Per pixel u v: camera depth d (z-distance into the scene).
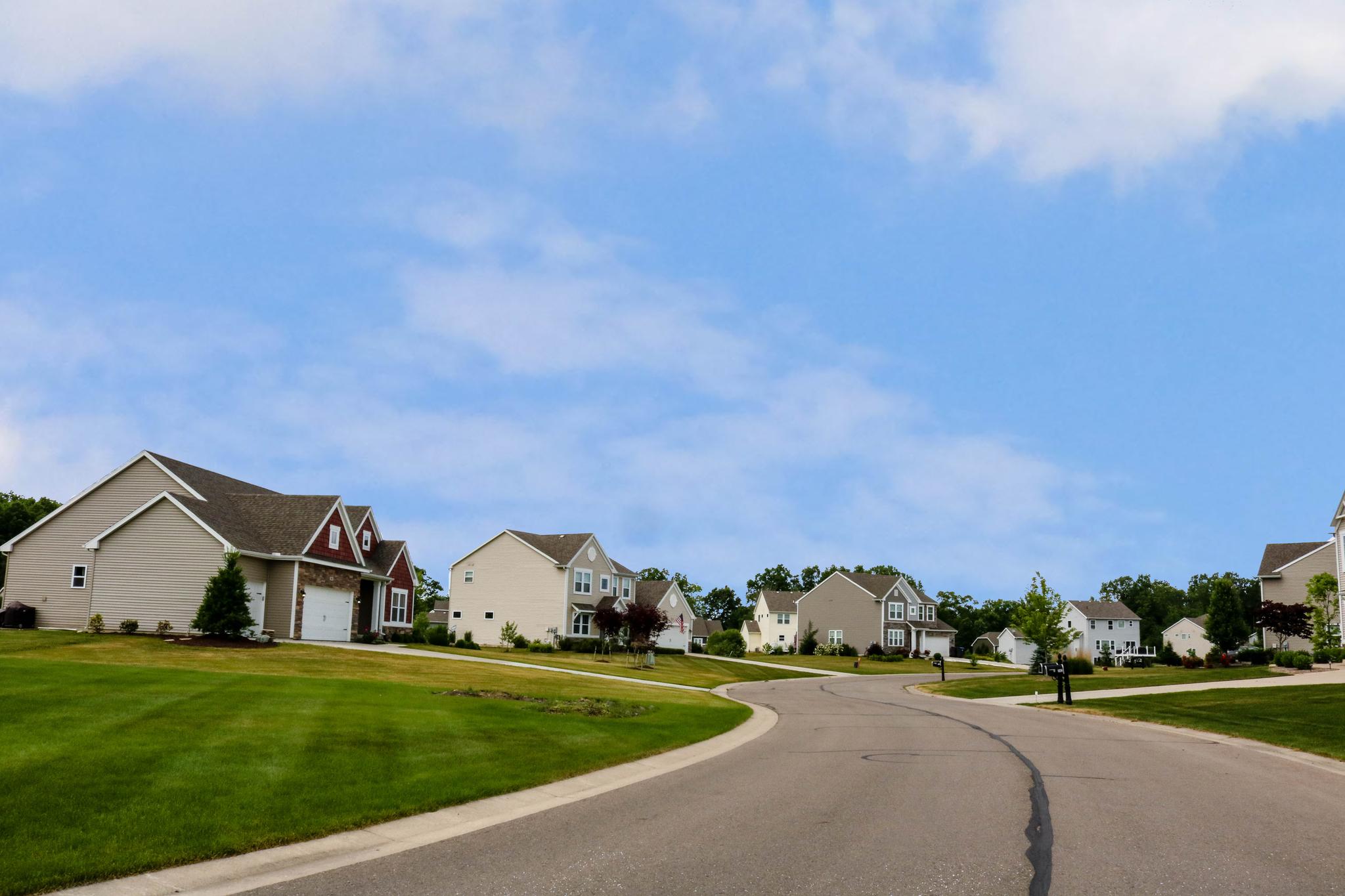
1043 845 8.34
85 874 7.07
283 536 39.56
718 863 7.75
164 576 35.97
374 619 48.94
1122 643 95.12
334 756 12.20
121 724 13.51
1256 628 66.81
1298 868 7.51
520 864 7.75
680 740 17.02
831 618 82.75
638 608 48.47
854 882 7.09
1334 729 19.34
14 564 37.66
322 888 7.03
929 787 11.79
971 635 117.19
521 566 60.12
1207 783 12.26
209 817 8.84
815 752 15.77
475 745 14.09
